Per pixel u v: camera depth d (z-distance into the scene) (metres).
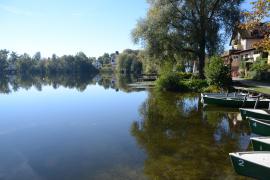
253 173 6.89
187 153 9.73
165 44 29.34
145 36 29.33
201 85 27.61
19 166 9.12
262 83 26.14
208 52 29.69
